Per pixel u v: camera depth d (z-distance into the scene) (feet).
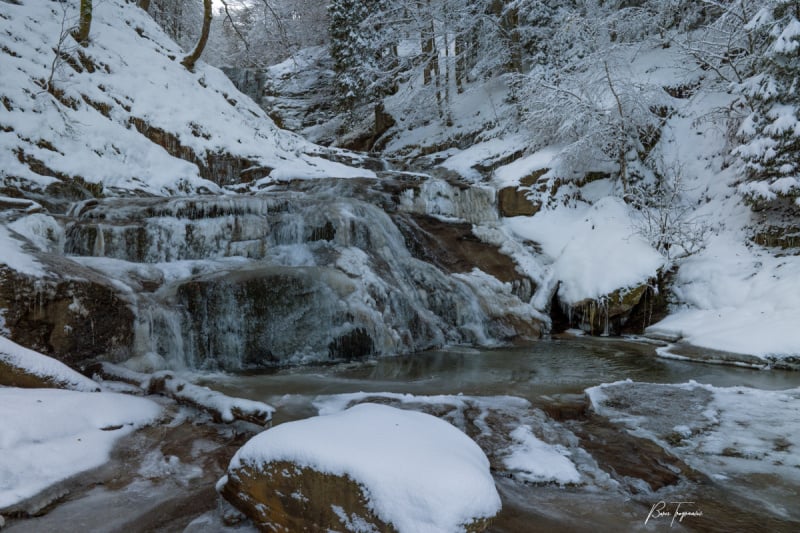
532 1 59.06
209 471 12.02
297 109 94.12
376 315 27.37
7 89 33.65
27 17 41.83
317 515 8.69
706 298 32.73
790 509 11.01
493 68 67.87
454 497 7.97
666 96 47.60
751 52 40.06
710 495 11.63
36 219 24.89
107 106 40.60
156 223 28.30
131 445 12.83
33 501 9.70
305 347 25.05
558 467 12.57
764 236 33.17
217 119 49.39
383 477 8.32
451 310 32.19
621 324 34.86
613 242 37.17
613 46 46.16
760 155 32.35
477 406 16.92
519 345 31.14
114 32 49.83
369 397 17.37
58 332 18.16
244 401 14.88
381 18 74.49
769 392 20.15
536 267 39.34
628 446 14.40
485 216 45.78
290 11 103.04
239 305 23.77
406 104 72.74
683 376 23.34
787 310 27.81
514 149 53.01
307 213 32.73
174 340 21.85
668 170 43.11
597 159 46.14
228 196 34.32
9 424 11.19
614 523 10.27
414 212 41.96
